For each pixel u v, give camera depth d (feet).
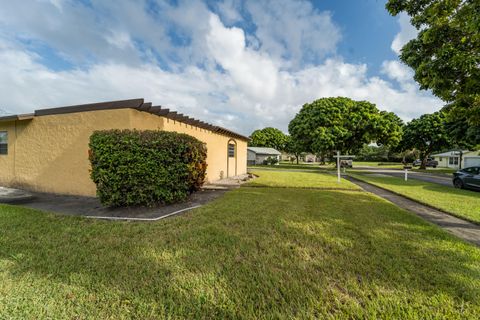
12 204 18.63
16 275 7.64
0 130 26.89
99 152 16.46
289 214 15.58
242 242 10.65
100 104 21.22
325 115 73.46
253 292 6.87
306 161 197.57
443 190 29.22
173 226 12.92
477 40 14.05
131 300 6.48
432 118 85.56
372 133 69.51
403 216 15.52
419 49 17.20
